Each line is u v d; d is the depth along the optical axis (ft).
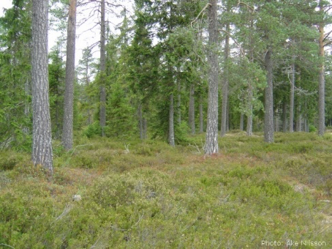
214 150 44.80
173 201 20.26
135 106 73.87
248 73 43.11
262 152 46.19
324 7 65.41
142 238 14.98
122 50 61.93
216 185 27.63
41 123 28.58
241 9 47.19
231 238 15.94
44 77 28.94
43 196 20.92
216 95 45.03
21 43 40.24
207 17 47.16
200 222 18.47
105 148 47.67
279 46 55.21
